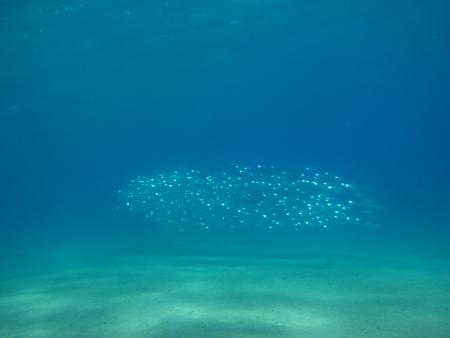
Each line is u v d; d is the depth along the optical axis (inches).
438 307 261.1
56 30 918.4
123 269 454.6
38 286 383.6
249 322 232.5
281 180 583.5
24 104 1592.0
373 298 286.8
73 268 490.3
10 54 1016.9
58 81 1368.1
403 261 466.0
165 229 1103.6
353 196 561.6
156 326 231.8
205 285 343.0
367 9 1106.7
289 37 1375.5
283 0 964.0
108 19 916.0
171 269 437.1
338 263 453.4
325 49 1672.0
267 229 969.5
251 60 1722.4
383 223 1037.2
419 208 1544.0
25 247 840.9
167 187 621.9
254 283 345.7
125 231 1123.3
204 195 603.5
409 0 1038.4
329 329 218.5
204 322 234.5
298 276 374.6
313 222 557.3
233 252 591.5
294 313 250.7
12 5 732.7
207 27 1104.2
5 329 247.3
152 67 1457.9
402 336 207.0
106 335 221.6
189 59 1445.6
